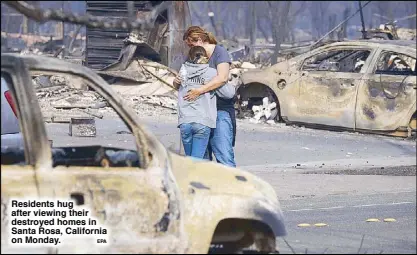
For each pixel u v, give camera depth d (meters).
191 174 11.34
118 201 10.53
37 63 10.50
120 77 39.78
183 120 18.19
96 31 44.03
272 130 32.81
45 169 10.26
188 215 10.91
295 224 17.64
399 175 24.66
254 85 35.41
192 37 18.31
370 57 32.59
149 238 10.64
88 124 27.91
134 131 10.84
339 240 16.03
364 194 21.59
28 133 10.25
